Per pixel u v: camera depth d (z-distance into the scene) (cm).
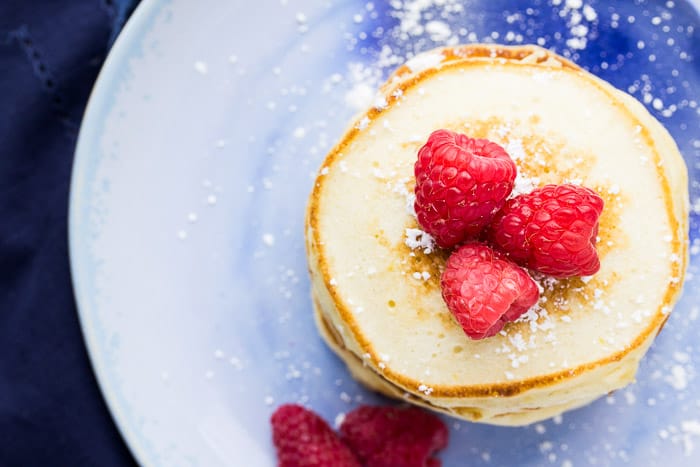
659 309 28
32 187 32
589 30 31
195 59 31
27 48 32
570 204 26
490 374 28
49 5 32
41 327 32
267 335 32
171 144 31
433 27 31
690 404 31
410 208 28
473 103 29
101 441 32
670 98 31
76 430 32
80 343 32
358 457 31
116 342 31
